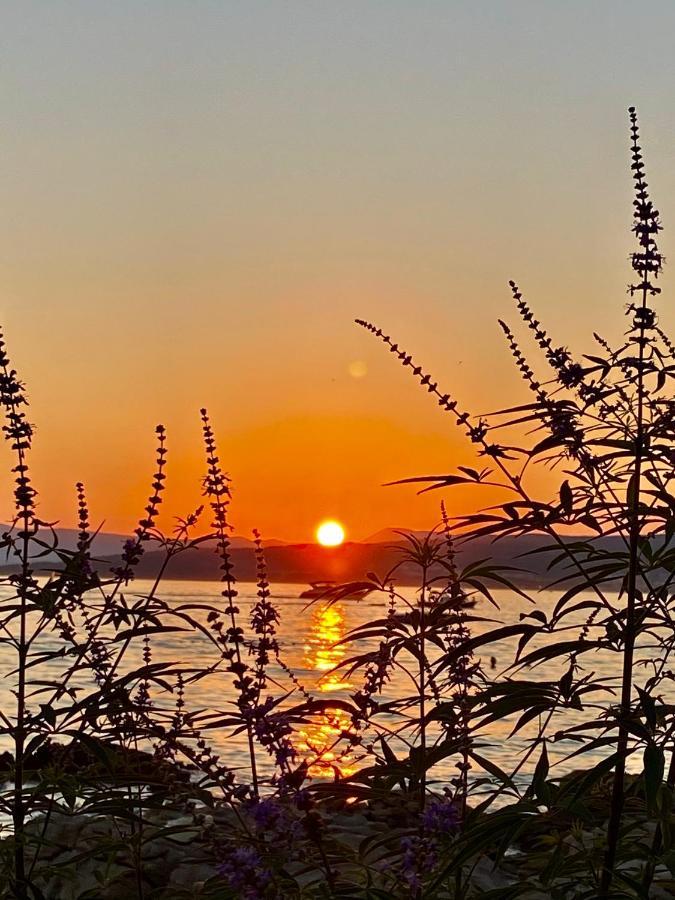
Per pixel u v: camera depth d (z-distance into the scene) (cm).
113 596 502
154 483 507
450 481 407
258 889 384
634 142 417
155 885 644
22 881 497
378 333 420
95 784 492
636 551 397
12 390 509
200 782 476
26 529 505
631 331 409
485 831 375
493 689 390
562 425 402
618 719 375
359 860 434
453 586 462
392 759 454
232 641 464
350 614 7144
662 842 420
